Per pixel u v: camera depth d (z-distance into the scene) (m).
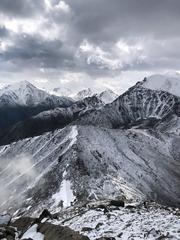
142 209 37.44
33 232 29.09
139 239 23.06
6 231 30.33
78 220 33.25
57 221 36.25
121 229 26.75
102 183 116.19
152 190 134.88
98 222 30.44
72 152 137.62
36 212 99.31
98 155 144.12
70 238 23.88
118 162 147.38
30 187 128.25
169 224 26.34
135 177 139.38
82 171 121.31
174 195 140.25
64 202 99.50
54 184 117.81
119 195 107.31
